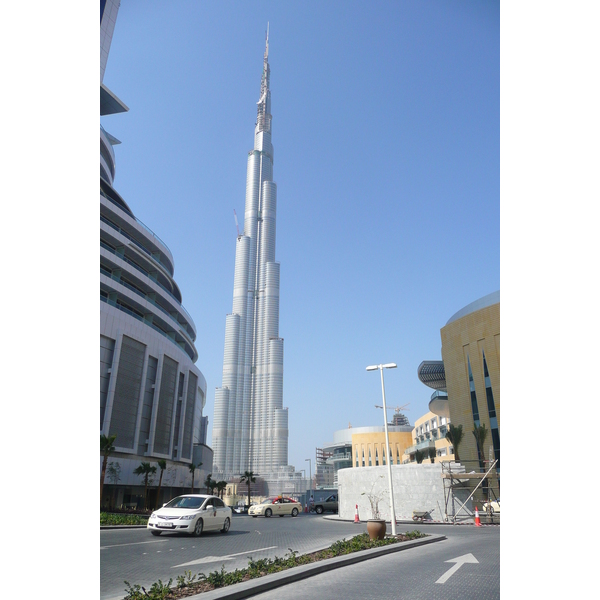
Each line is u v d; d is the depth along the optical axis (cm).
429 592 743
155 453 5406
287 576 841
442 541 1634
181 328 6794
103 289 5162
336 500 4688
